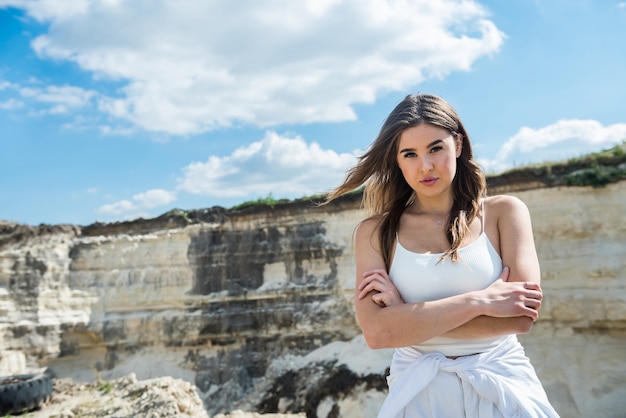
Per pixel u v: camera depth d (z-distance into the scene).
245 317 26.80
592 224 21.09
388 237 3.01
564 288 20.98
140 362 26.95
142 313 27.72
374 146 3.09
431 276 2.79
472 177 3.05
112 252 28.55
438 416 2.68
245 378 26.16
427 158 2.86
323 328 25.59
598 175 21.25
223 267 27.75
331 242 26.42
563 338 20.81
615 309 20.00
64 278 27.62
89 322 27.20
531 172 22.19
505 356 2.77
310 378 24.34
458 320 2.59
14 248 27.34
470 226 2.93
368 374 23.28
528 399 2.64
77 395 15.45
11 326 25.41
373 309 2.81
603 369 19.92
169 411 12.47
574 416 19.44
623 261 20.31
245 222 28.14
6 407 13.84
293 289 26.34
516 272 2.78
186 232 28.53
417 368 2.75
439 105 2.94
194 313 27.31
